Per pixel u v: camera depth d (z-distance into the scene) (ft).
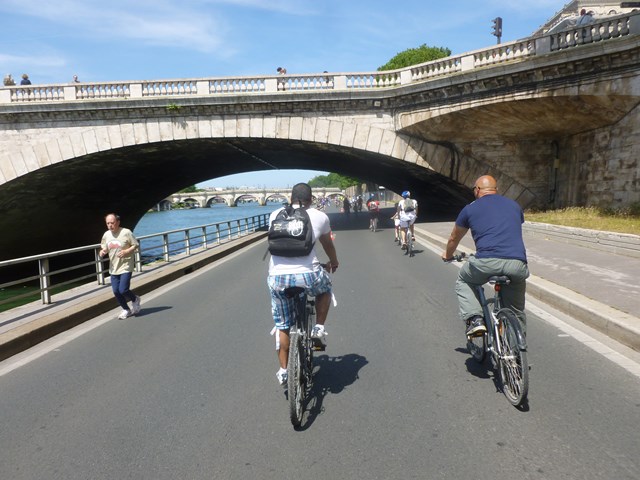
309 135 81.00
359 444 10.65
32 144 79.77
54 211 106.01
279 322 12.56
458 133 77.41
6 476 9.77
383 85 79.71
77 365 16.76
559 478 9.02
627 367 14.47
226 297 28.48
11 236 103.60
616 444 10.14
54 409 13.01
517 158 80.07
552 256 35.17
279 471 9.68
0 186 79.92
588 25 58.18
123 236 23.76
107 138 80.23
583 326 19.21
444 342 18.08
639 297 21.20
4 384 15.02
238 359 16.83
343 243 61.05
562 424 11.10
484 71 65.92
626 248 33.76
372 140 80.53
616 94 56.54
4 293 77.10
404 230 47.96
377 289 29.19
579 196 69.82
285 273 12.07
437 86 71.31
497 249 13.15
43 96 79.51
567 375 14.05
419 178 96.17
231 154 103.04
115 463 10.16
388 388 13.76
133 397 13.70
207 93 79.56
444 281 31.50
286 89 79.97
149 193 131.44
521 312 14.03
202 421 12.03
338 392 13.60
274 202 620.90
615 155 61.00
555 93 61.57
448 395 13.11
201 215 348.38
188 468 9.89
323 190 441.68
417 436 10.89
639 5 86.07
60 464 10.18
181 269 38.37
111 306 26.43
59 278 105.81
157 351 18.13
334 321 21.65
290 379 11.09
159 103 78.64
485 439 10.61
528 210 76.64
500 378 13.39
